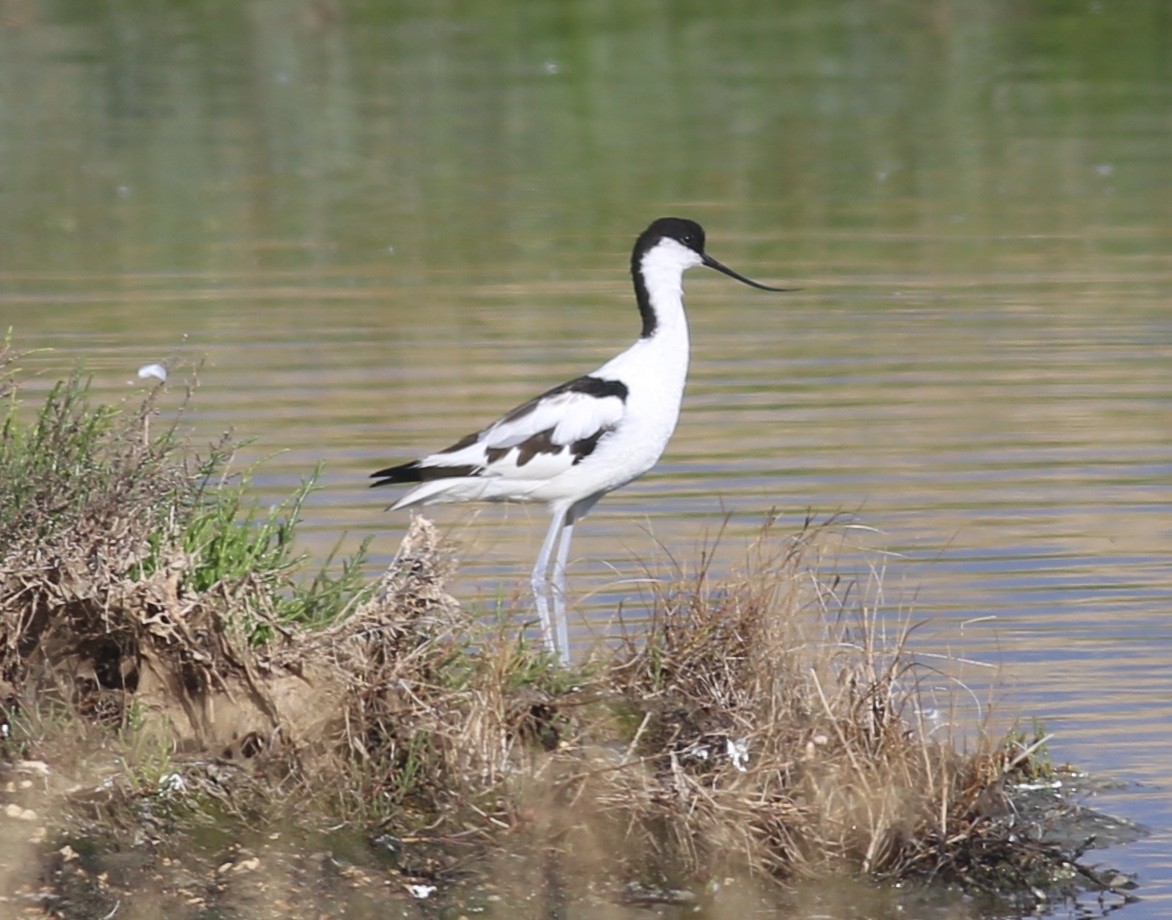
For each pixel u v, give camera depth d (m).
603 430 10.95
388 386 16.28
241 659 8.62
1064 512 13.55
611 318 18.53
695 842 8.62
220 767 8.58
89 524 8.59
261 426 15.14
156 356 17.12
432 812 8.60
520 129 27.38
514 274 20.38
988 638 11.34
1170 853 9.12
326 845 8.27
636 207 23.31
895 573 12.36
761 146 26.33
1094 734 10.16
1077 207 23.06
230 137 26.78
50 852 7.94
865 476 14.28
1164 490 14.01
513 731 8.91
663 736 9.19
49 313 18.75
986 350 17.59
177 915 7.71
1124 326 18.27
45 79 29.70
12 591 8.57
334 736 8.67
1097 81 29.78
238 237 22.06
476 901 8.09
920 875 8.78
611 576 12.08
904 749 9.03
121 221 22.69
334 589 9.48
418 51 31.92
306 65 30.95
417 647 8.85
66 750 8.44
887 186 24.30
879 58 31.53
